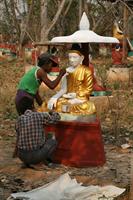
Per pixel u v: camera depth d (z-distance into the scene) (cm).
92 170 734
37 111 789
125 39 2381
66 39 770
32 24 3200
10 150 862
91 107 772
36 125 718
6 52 2906
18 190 634
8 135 981
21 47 2903
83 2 2702
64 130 764
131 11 2280
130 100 1332
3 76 2036
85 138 755
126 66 1986
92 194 599
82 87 778
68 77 782
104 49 3197
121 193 602
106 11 3191
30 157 722
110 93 1252
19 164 762
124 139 931
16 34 3544
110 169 736
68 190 609
